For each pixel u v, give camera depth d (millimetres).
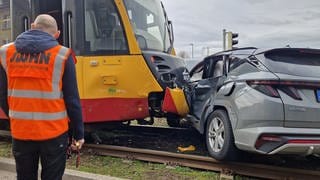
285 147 5812
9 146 9070
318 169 6957
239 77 6664
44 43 3807
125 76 8492
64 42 8641
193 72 9359
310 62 6477
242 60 6887
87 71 8445
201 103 8266
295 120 5922
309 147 5867
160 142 9578
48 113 3801
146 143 9492
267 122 5941
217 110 7164
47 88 3766
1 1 9875
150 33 9305
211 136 7336
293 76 6055
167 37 10000
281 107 5898
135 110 8531
